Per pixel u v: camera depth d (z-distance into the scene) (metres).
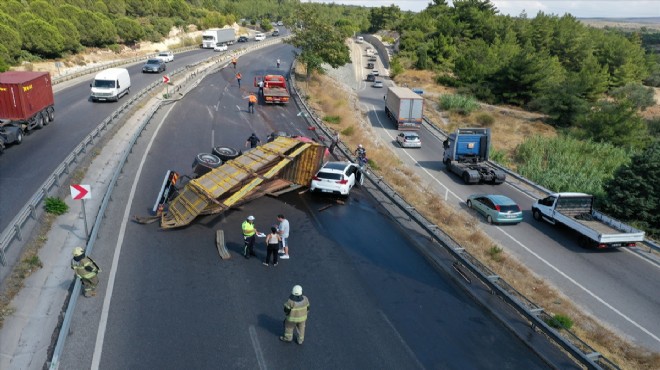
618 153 44.69
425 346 11.48
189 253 15.34
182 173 22.86
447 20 104.56
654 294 18.16
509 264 19.12
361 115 52.06
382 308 13.00
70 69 55.19
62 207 17.17
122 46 77.38
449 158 34.62
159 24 92.50
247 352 10.79
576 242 22.81
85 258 12.09
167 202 19.19
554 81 69.88
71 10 64.56
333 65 60.62
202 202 17.44
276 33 127.94
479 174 31.47
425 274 15.20
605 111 53.34
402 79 85.81
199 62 62.28
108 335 10.98
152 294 12.80
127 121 32.16
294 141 22.16
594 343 13.99
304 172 22.36
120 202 18.81
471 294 14.03
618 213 28.78
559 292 17.72
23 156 23.33
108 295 12.55
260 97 45.28
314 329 11.85
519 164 42.22
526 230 24.06
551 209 24.27
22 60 51.56
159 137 28.92
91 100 38.38
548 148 44.78
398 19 139.88
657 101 87.00
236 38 115.31
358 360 10.79
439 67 92.69
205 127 32.59
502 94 71.06
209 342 11.04
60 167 19.48
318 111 43.25
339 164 22.92
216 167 21.58
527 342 11.78
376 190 23.41
